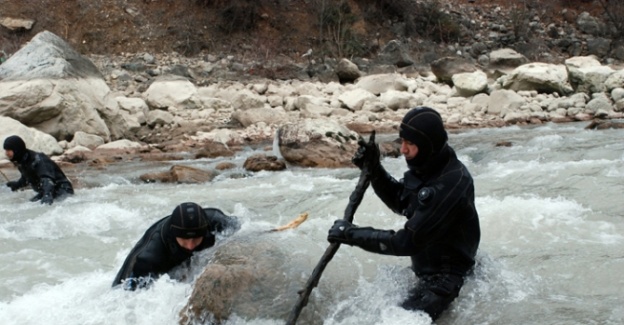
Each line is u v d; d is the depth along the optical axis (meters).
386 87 18.25
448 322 4.27
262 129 14.95
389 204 4.63
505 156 10.27
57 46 14.11
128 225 7.07
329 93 18.36
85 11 21.67
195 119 15.92
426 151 4.12
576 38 24.97
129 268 4.70
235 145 13.55
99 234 6.75
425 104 17.16
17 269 5.66
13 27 20.89
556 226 5.96
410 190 4.35
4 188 9.24
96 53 20.95
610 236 5.70
